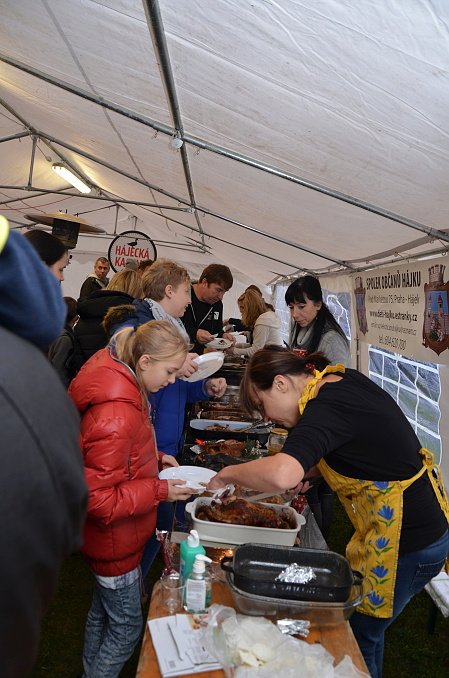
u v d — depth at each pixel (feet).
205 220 18.17
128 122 9.78
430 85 4.61
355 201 7.99
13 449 1.67
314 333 9.91
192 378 8.33
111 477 5.45
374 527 5.41
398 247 10.21
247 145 7.84
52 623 8.62
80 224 20.97
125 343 5.86
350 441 5.21
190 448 8.89
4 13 7.29
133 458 5.82
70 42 7.20
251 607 4.40
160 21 5.27
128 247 27.17
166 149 10.51
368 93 5.09
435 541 5.48
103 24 6.14
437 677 8.16
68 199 28.50
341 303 18.12
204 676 3.85
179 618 4.44
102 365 5.70
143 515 5.92
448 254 8.26
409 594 5.57
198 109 7.32
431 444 10.71
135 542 5.90
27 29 7.50
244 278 36.94
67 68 8.29
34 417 1.76
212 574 5.11
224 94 6.46
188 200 15.31
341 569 4.75
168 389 8.36
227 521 5.72
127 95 8.23
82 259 33.96
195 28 5.15
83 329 9.74
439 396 10.22
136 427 5.66
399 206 7.62
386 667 8.29
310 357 6.48
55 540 1.82
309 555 4.86
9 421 1.68
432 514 5.47
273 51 5.02
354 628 5.53
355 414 5.16
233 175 9.84
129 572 6.00
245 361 15.58
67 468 1.85
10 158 21.75
